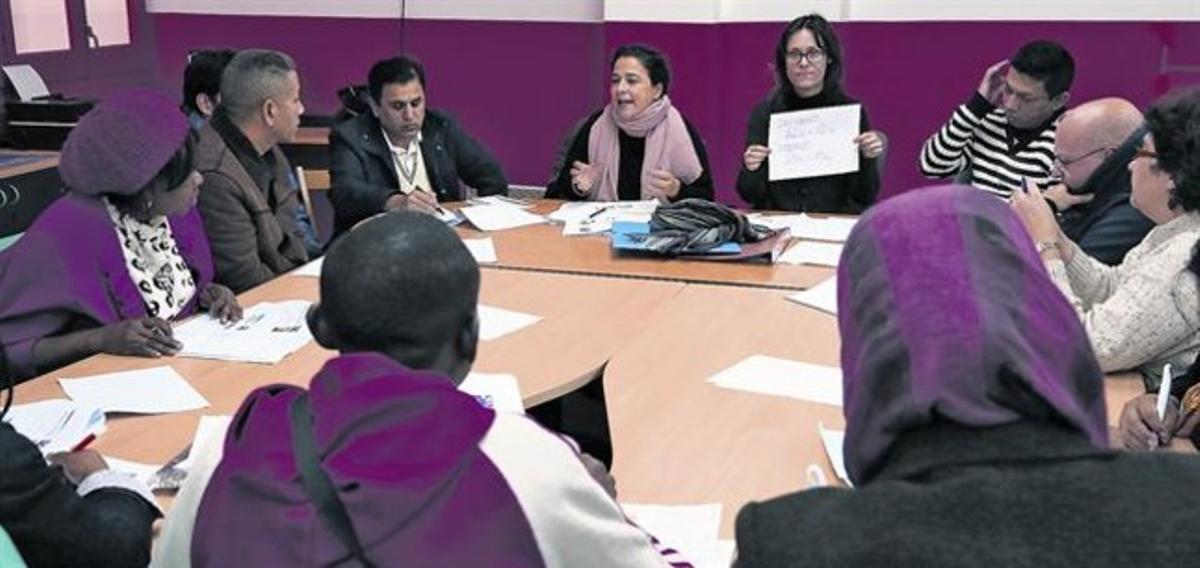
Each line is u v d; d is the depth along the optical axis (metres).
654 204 3.61
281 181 3.20
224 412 1.87
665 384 2.02
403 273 1.07
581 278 2.74
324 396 1.03
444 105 5.65
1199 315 1.94
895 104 4.96
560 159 3.96
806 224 3.32
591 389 2.74
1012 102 3.62
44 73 5.13
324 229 4.67
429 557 0.96
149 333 2.14
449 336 1.12
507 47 5.49
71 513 1.28
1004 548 0.69
